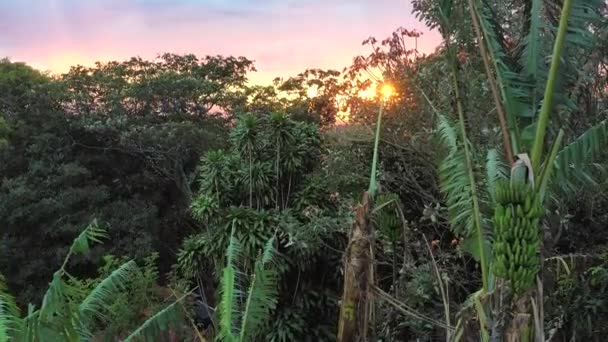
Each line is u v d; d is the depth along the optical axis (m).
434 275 6.10
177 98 17.41
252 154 8.45
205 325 8.37
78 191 15.51
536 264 3.71
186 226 17.00
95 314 4.87
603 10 4.43
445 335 6.01
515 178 3.81
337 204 8.35
